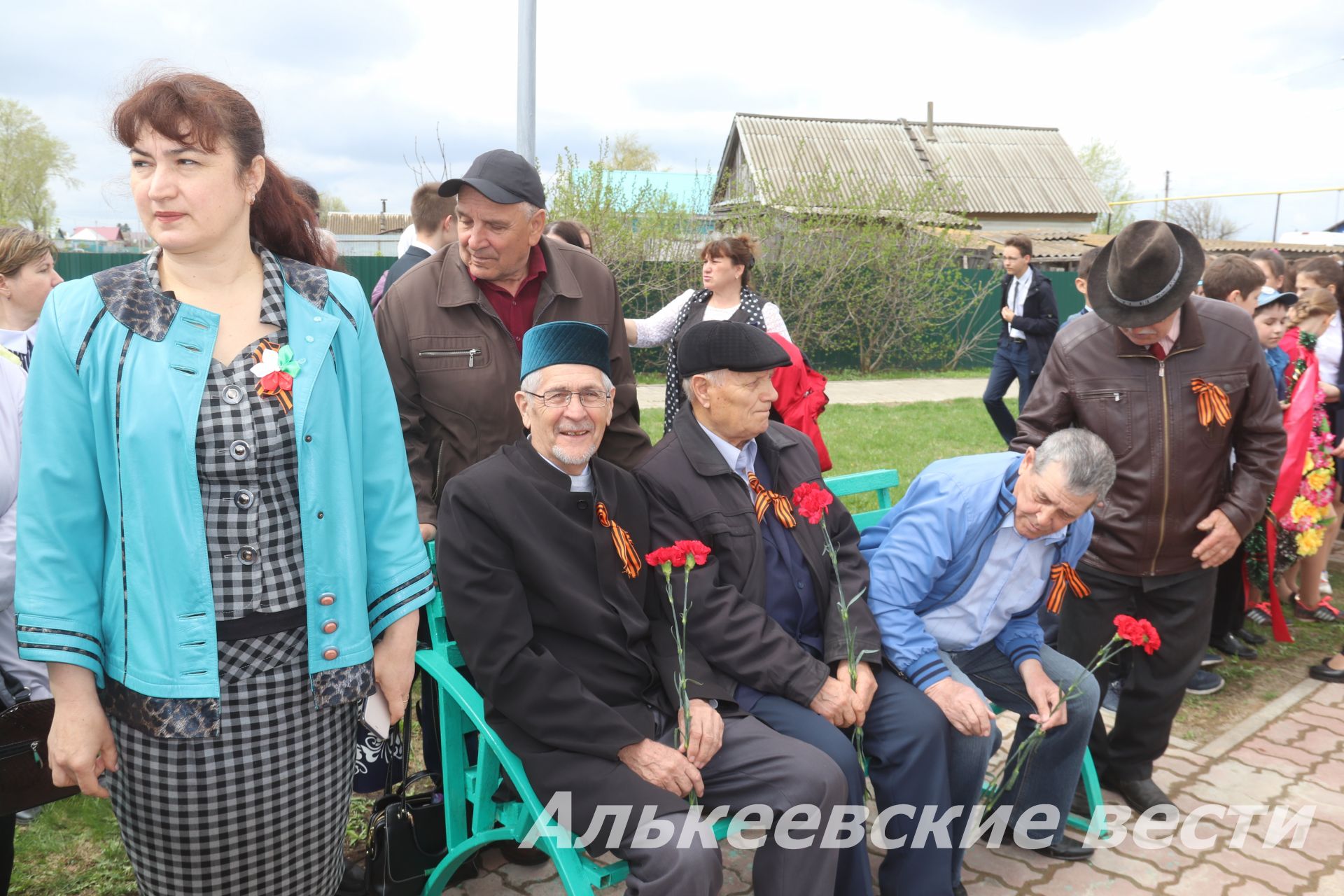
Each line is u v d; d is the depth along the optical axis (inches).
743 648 99.3
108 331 62.1
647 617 99.3
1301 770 138.6
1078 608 128.5
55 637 61.1
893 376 663.8
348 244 904.3
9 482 89.7
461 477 91.9
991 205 1047.6
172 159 61.2
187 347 62.5
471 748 109.8
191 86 61.3
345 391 70.1
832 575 109.4
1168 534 120.0
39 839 112.2
